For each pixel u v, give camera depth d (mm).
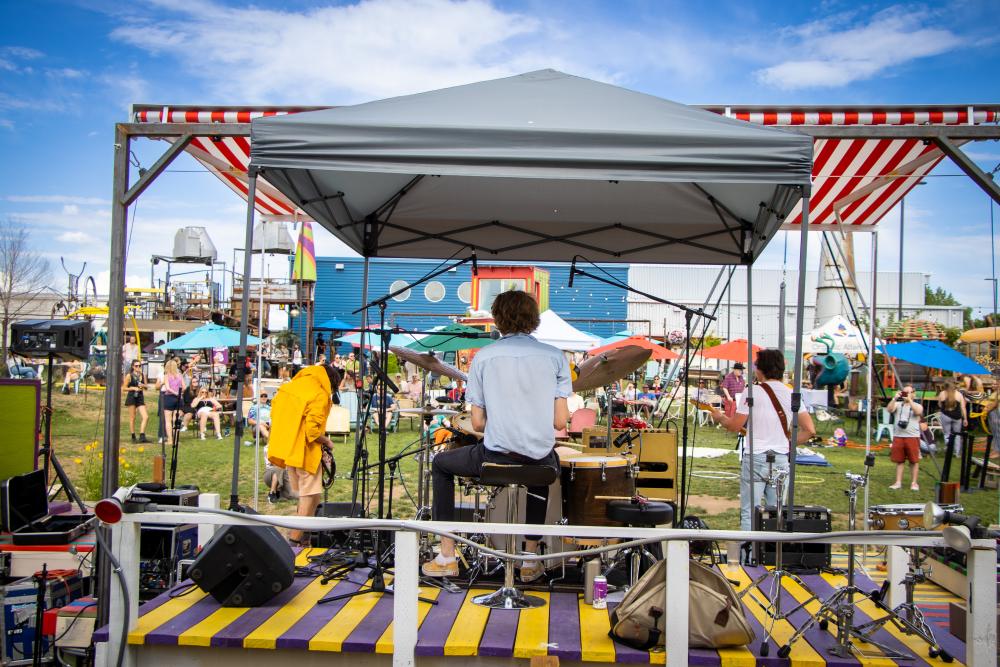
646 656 3381
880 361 17047
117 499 3525
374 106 4219
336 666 3527
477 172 3854
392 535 5184
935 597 5027
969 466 10602
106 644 3520
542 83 4672
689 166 3822
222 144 5922
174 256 27172
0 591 4766
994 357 16688
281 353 23359
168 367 12945
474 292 16625
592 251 6688
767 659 3404
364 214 6188
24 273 23016
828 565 4898
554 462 4094
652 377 20203
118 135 4984
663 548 3672
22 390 5973
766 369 5660
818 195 6938
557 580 4422
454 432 4945
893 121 4805
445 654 3418
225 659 3566
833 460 13102
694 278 28312
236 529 3910
